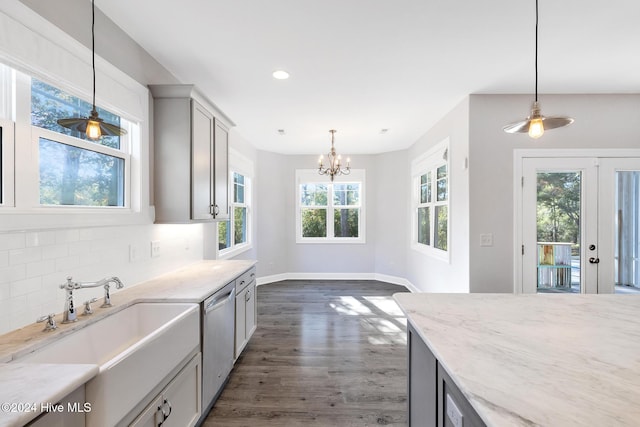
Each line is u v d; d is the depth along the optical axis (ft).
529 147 9.94
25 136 4.40
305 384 7.55
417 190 16.44
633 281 9.80
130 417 3.85
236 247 15.11
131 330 5.66
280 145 17.08
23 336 4.03
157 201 7.51
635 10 5.88
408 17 6.10
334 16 6.05
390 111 11.50
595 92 9.81
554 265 9.93
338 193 19.75
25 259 4.38
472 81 9.00
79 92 5.29
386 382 7.66
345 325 11.51
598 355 3.30
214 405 6.72
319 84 9.14
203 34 6.62
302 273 19.40
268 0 5.58
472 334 3.87
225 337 7.19
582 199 9.89
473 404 2.48
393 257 18.26
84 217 5.31
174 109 7.50
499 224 9.95
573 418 2.25
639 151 9.82
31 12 4.35
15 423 2.32
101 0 5.50
